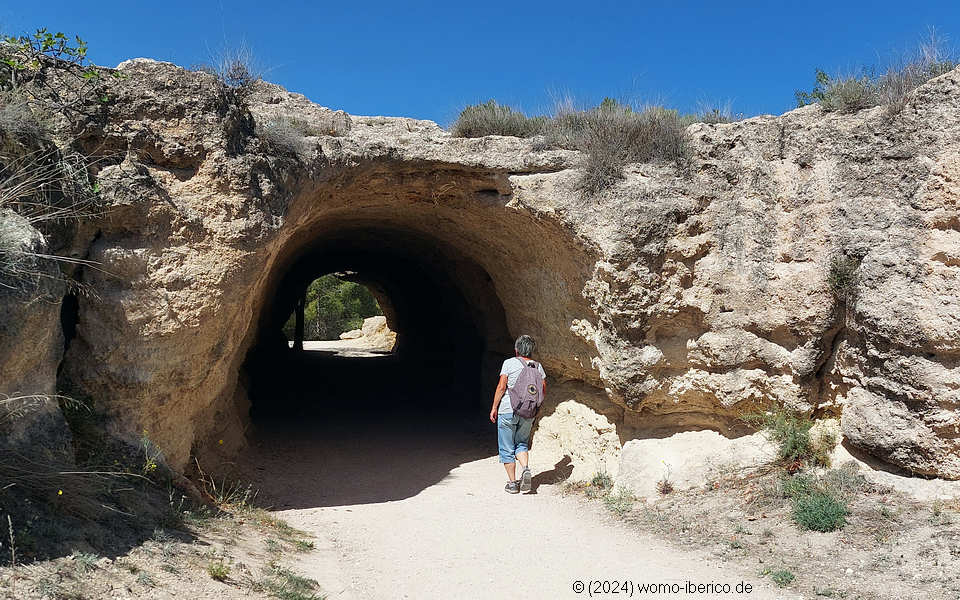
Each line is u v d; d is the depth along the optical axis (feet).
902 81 19.42
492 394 37.29
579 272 23.20
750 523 17.33
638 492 21.25
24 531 11.56
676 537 17.37
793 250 20.20
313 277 56.85
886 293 17.69
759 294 20.62
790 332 20.13
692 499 19.70
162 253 17.53
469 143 23.38
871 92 20.12
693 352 21.71
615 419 24.20
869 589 13.26
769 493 18.53
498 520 19.45
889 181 18.40
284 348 57.11
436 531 18.40
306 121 22.54
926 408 16.89
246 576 13.26
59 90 16.96
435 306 51.03
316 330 120.06
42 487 13.16
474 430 34.14
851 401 18.70
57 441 14.74
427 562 15.80
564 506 20.95
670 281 21.36
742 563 15.20
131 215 17.19
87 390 16.88
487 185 23.86
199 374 18.74
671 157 22.12
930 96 17.90
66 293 16.06
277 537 17.02
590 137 23.06
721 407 21.56
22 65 16.48
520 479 22.95
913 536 15.05
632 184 21.45
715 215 21.49
